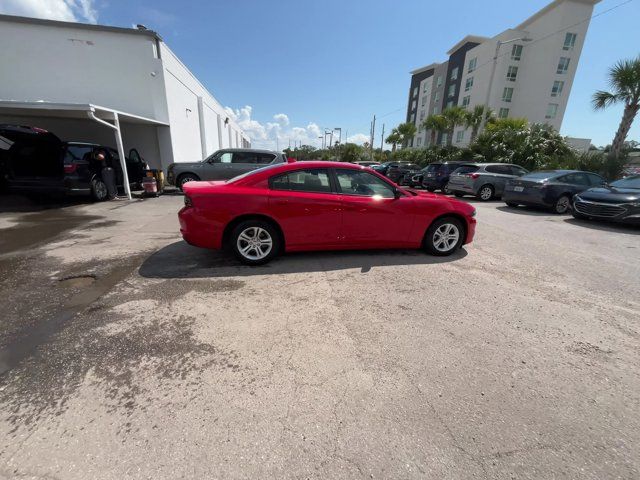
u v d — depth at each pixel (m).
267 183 4.09
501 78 36.38
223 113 26.44
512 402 2.02
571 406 2.01
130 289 3.45
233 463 1.56
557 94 34.91
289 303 3.23
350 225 4.33
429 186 15.43
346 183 4.36
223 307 3.10
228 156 11.37
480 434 1.78
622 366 2.43
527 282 4.00
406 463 1.59
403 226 4.56
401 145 49.09
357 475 1.52
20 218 7.01
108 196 9.78
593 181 10.13
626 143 16.69
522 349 2.59
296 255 4.70
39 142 8.13
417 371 2.28
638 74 14.76
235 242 4.09
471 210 4.88
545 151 18.48
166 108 13.04
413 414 1.90
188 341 2.54
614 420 1.91
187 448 1.63
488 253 5.20
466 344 2.63
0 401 1.89
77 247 4.90
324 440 1.70
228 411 1.87
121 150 9.79
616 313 3.26
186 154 15.58
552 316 3.15
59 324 2.73
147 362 2.28
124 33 12.02
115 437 1.67
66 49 11.79
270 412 1.87
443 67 48.34
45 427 1.72
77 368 2.20
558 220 8.63
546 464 1.62
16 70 11.66
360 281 3.83
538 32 34.75
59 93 12.14
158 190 11.41
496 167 12.71
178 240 5.34
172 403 1.91
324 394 2.03
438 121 30.67
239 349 2.46
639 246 6.00
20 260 4.29
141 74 12.52
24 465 1.51
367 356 2.42
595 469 1.60
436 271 4.26
